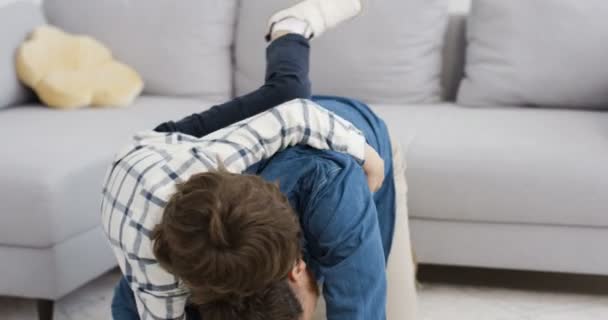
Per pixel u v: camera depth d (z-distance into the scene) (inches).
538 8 103.8
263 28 115.3
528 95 104.4
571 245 87.4
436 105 110.4
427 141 90.4
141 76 119.0
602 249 87.0
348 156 50.6
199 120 55.1
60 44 113.7
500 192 86.4
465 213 88.0
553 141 88.4
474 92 107.2
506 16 105.0
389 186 62.9
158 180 44.9
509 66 104.6
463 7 122.0
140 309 48.3
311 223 47.2
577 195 84.9
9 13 111.9
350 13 65.9
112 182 47.7
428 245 90.7
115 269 103.0
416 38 110.1
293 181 48.0
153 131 52.7
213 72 118.1
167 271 41.8
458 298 92.0
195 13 117.2
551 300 91.3
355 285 46.8
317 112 50.9
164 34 117.6
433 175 87.7
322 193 47.2
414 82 110.6
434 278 97.6
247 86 117.8
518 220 87.1
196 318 48.8
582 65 101.7
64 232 83.5
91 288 97.5
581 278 96.8
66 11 121.4
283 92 57.2
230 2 118.7
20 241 82.7
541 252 88.2
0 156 85.0
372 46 110.0
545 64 102.9
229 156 46.9
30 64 108.3
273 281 40.6
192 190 40.7
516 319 86.6
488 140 89.6
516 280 96.7
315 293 46.6
